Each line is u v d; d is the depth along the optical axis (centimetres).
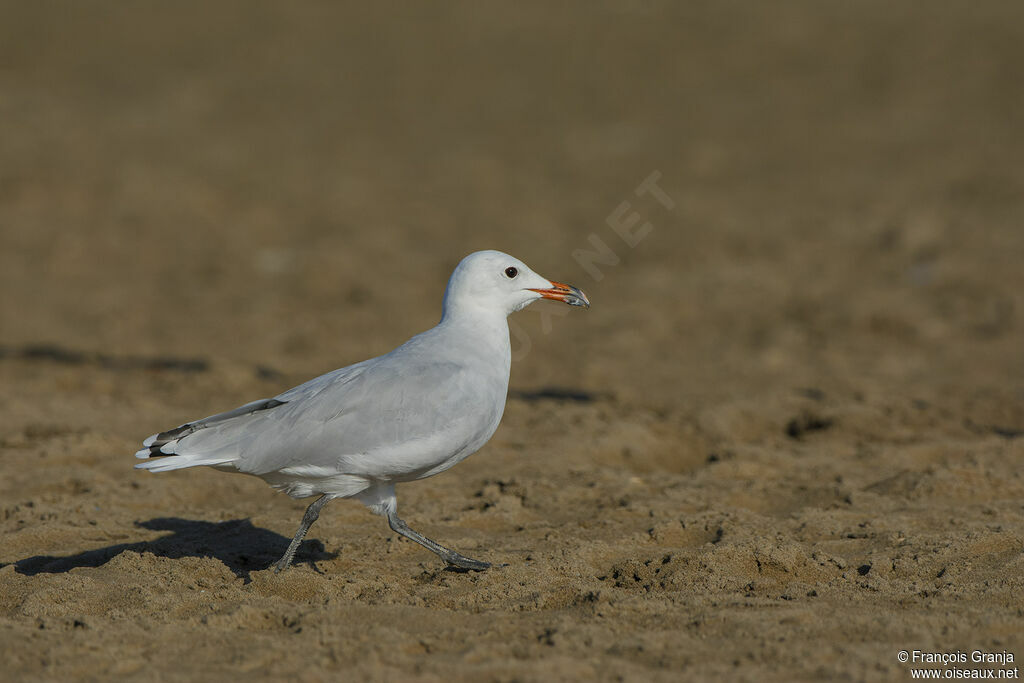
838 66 3872
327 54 4419
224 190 2928
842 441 1191
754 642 602
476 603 698
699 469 1070
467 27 4675
